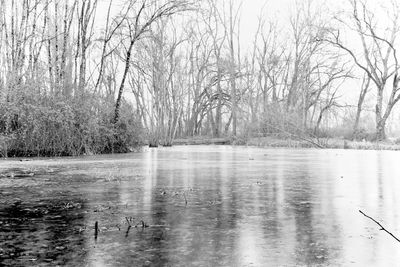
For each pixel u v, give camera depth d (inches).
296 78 2183.8
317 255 169.9
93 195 326.3
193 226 220.8
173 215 249.6
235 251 175.5
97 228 205.5
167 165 637.3
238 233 206.2
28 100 849.5
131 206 278.7
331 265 157.4
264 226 221.3
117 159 779.4
